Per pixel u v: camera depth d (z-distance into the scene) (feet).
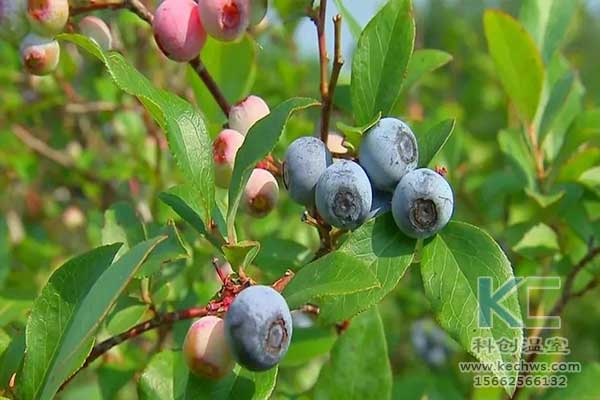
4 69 1.80
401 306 2.02
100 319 0.76
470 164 1.81
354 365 0.98
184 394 0.90
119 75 0.88
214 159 0.95
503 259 0.88
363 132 0.89
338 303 0.87
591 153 1.18
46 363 0.85
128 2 1.02
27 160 1.87
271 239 1.10
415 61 1.16
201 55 1.16
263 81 1.62
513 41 1.20
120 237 1.05
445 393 1.30
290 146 0.90
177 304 1.16
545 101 1.30
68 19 1.01
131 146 1.73
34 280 1.56
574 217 1.22
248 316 0.79
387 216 0.90
